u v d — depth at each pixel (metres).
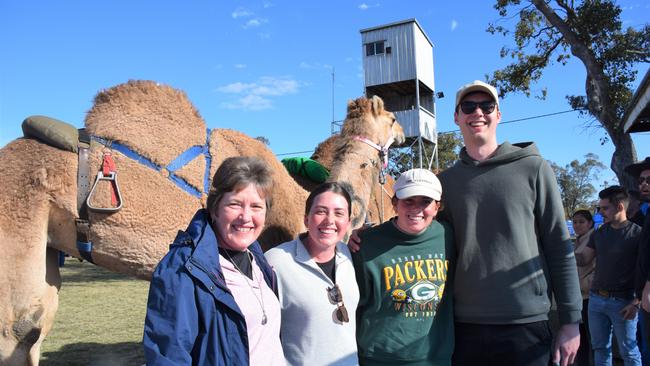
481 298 2.72
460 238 2.83
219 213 2.29
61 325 8.05
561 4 17.47
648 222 4.00
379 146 4.89
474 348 2.74
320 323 2.51
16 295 3.12
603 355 4.93
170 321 1.89
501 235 2.72
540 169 2.76
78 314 9.07
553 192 2.75
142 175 3.48
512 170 2.79
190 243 2.11
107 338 7.14
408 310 2.73
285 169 4.82
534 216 2.79
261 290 2.34
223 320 2.05
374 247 2.83
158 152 3.57
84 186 3.32
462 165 2.97
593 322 4.97
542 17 20.00
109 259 3.44
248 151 4.18
